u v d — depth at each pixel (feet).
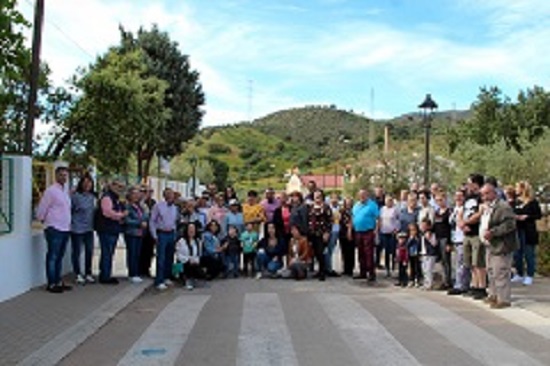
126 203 45.83
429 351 26.00
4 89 56.75
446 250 43.88
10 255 37.11
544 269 50.57
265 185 265.13
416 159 101.55
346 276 52.13
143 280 46.34
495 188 36.81
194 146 338.13
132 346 27.27
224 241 51.08
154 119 76.95
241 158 334.24
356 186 104.68
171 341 28.09
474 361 24.47
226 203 55.06
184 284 45.83
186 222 47.06
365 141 293.23
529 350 26.23
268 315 33.73
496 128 120.47
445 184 97.76
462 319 32.73
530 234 45.01
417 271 46.16
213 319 32.91
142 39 105.60
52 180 46.62
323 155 328.49
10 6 37.45
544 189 89.97
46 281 43.27
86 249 44.14
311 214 49.90
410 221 46.91
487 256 36.99
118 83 67.62
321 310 35.17
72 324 30.86
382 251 56.70
